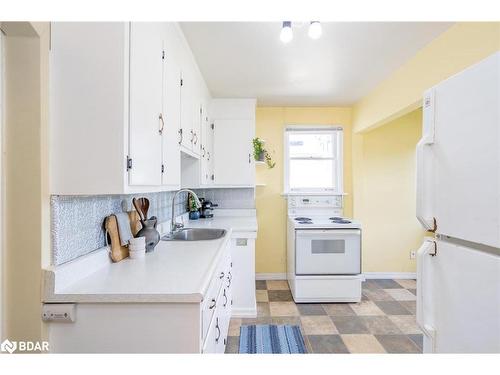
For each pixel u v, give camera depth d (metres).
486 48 1.68
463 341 0.97
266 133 3.93
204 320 1.18
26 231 1.04
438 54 2.08
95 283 1.16
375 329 2.56
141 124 1.23
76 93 1.08
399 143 3.89
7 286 1.05
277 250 3.93
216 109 3.42
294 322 2.69
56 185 1.09
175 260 1.51
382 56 2.38
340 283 3.13
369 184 3.89
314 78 2.86
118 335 1.07
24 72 1.03
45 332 1.06
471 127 0.92
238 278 2.80
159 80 1.44
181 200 3.03
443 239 1.08
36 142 1.04
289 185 3.96
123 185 1.08
